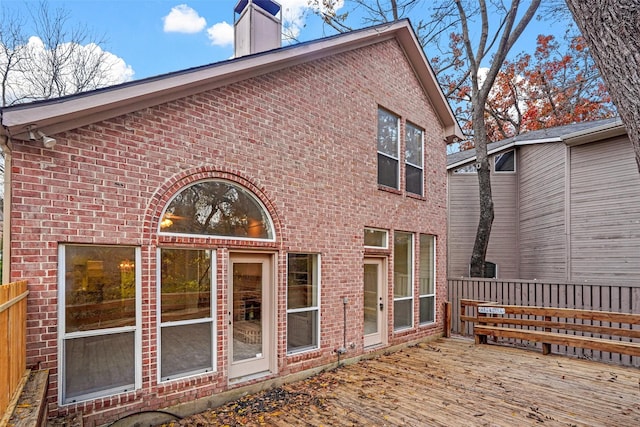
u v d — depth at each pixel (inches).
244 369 208.5
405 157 334.0
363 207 282.2
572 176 403.5
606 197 374.6
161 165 175.9
